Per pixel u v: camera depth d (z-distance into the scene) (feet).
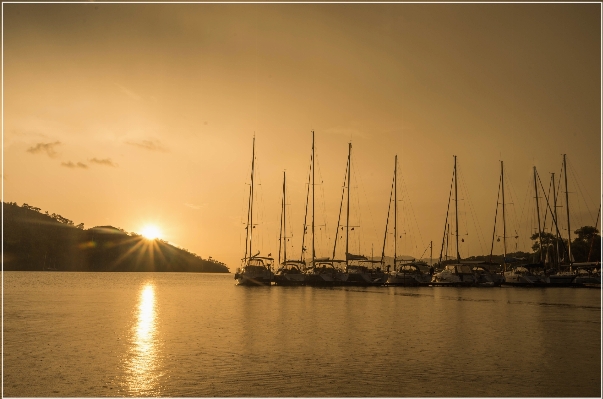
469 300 202.90
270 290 273.33
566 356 89.15
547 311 159.74
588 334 111.96
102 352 91.71
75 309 167.73
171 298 223.92
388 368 80.84
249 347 96.37
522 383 73.26
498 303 188.34
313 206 321.11
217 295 243.60
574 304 184.34
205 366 81.71
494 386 71.87
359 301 199.21
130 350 93.40
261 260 317.83
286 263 321.52
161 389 70.44
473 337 107.96
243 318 141.08
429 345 98.89
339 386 71.67
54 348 95.09
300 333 113.09
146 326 123.85
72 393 68.90
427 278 299.58
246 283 310.04
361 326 124.26
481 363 84.02
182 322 132.05
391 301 198.39
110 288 324.19
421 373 78.13
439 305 180.96
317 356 88.74
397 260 320.70
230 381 73.82
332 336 108.99
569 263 324.39
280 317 143.43
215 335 110.11
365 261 316.81
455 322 131.95
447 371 79.10
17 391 69.67
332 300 205.05
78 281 447.01
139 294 257.55
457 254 322.14
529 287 290.35
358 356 88.84
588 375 77.15
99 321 133.80
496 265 313.32
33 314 150.92
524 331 116.26
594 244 375.04
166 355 89.35
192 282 489.67
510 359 86.89
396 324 128.06
